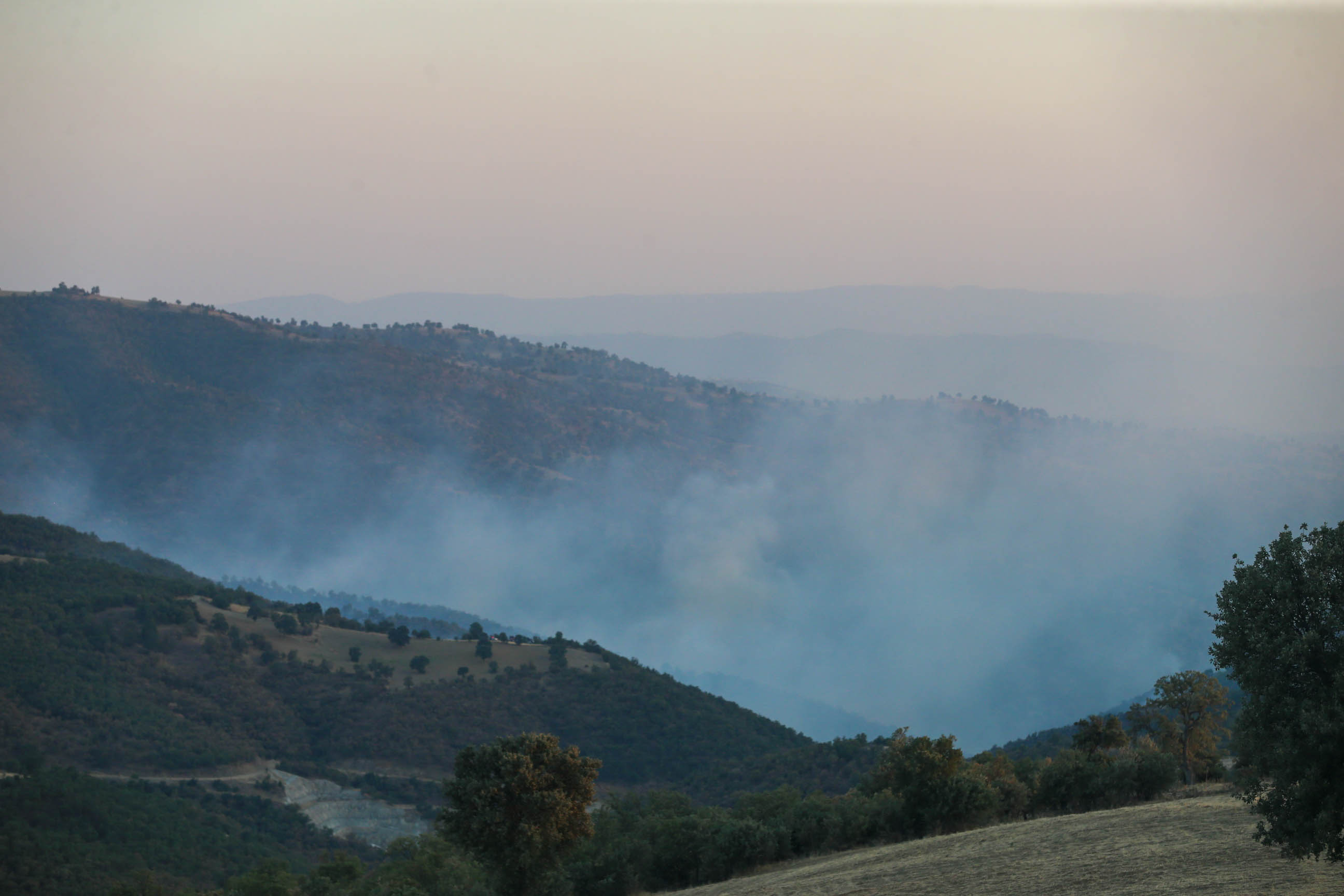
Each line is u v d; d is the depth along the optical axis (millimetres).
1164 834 28016
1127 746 52000
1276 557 18781
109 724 132750
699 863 47156
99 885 77750
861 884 29453
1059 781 45312
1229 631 19047
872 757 116312
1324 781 17547
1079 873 25156
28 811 87875
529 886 35188
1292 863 22641
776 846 46281
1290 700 17844
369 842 122750
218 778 130625
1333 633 17812
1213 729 50438
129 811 95062
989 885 25672
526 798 34438
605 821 59875
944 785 44875
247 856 96438
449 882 52125
